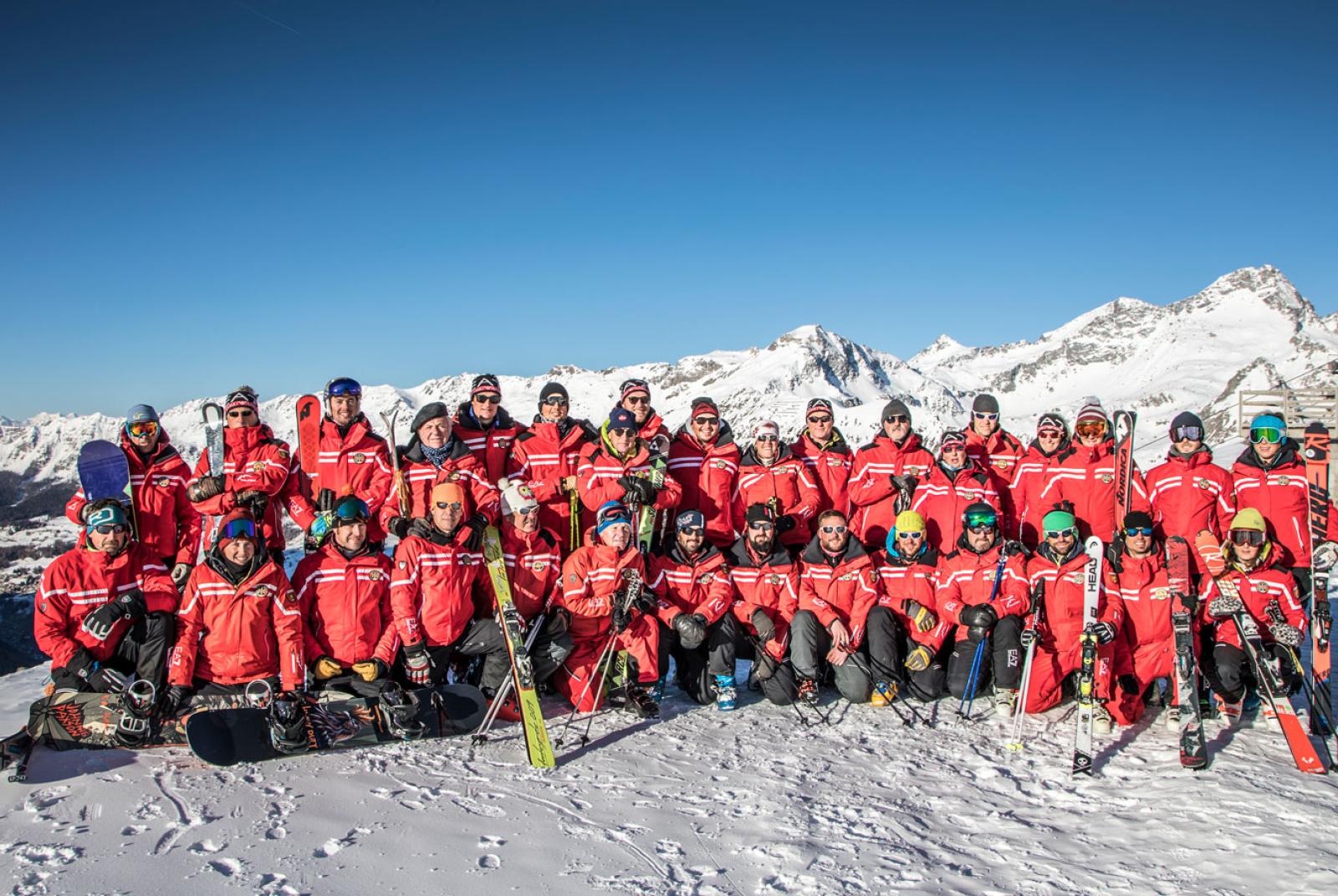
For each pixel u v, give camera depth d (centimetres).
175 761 498
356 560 570
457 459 652
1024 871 385
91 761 494
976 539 629
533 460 717
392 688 548
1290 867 379
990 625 607
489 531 601
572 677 626
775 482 722
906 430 749
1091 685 518
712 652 636
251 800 448
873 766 516
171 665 518
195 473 646
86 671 523
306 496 667
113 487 588
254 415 661
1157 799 462
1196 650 597
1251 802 448
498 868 382
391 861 386
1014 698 613
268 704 516
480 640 595
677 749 543
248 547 525
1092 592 545
